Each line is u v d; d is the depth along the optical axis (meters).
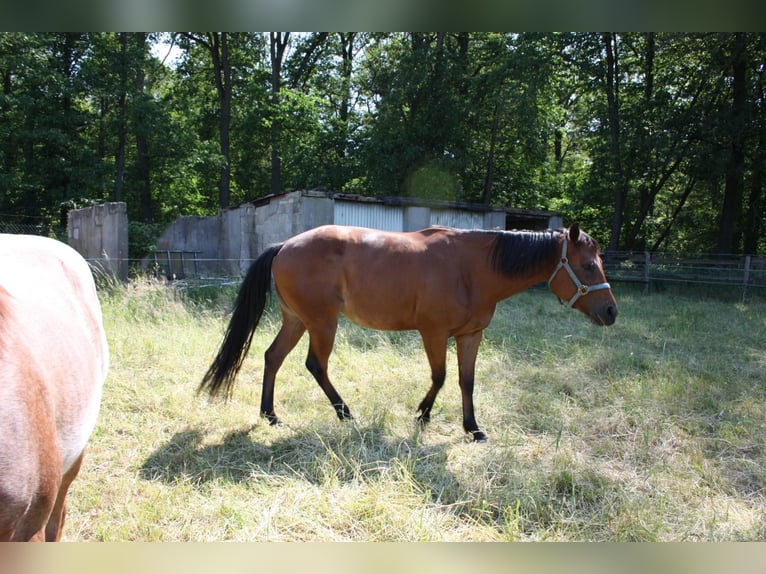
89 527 2.25
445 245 3.65
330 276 3.66
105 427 3.28
